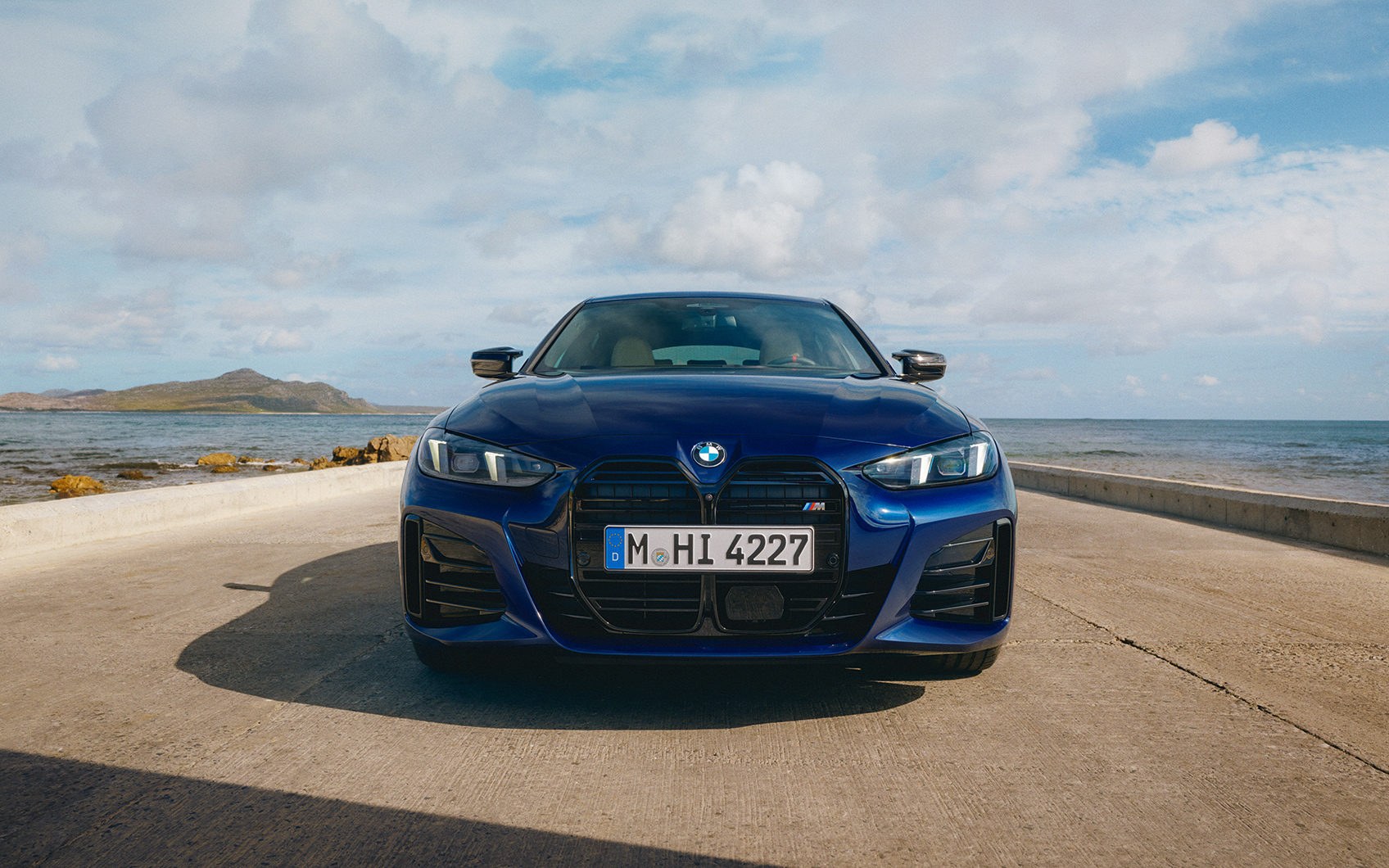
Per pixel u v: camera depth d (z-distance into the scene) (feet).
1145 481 23.11
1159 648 8.62
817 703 6.79
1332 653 8.46
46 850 4.36
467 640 6.28
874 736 6.08
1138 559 14.51
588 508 6.00
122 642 8.67
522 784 5.23
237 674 7.54
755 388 7.00
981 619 6.57
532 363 9.26
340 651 8.31
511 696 6.91
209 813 4.81
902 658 6.28
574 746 5.86
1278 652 8.48
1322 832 4.67
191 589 11.57
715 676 7.41
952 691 7.12
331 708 6.63
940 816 4.84
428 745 5.87
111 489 52.13
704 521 5.90
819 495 6.00
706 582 5.94
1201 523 19.95
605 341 9.41
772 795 5.11
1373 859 4.37
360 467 30.42
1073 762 5.65
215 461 83.76
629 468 6.00
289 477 25.05
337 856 4.32
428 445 6.84
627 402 6.61
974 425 6.97
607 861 4.30
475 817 4.78
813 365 8.84
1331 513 16.22
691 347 9.18
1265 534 17.99
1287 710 6.73
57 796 5.03
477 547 6.25
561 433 6.25
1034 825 4.75
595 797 5.06
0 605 10.53
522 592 6.07
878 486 6.10
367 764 5.54
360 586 11.73
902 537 6.10
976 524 6.39
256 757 5.65
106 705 6.72
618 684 7.22
